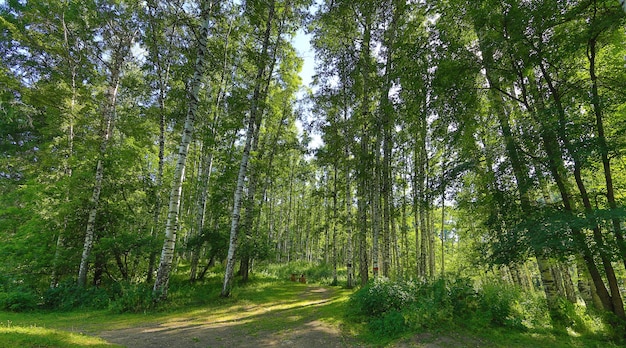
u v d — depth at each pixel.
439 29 9.43
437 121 9.89
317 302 12.65
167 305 10.91
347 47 15.73
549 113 7.71
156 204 17.09
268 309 11.06
